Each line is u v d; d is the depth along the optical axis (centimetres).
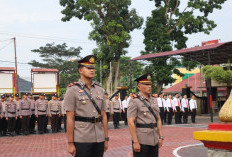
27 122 1706
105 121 446
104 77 4412
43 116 1755
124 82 6212
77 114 425
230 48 2442
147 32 3694
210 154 329
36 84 2608
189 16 3728
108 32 3959
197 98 3148
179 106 2258
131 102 510
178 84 4916
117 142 1260
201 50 2331
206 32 3875
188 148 1034
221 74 2645
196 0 3828
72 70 6900
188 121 2422
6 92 2425
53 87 2644
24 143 1320
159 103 2230
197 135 334
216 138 312
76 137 417
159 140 517
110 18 3997
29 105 1723
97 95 439
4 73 2430
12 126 1673
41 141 1378
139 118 507
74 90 427
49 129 2042
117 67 4238
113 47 3928
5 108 1656
